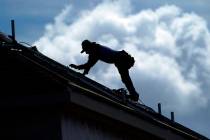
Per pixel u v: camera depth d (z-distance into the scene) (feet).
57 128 49.19
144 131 58.70
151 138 61.11
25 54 52.95
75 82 52.49
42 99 48.83
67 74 55.06
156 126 60.18
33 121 49.65
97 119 53.88
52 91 48.75
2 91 49.83
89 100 50.57
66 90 48.29
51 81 48.91
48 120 49.47
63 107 49.26
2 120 50.11
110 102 53.06
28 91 49.34
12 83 49.85
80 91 49.47
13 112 49.98
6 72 50.21
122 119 55.01
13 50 50.72
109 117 53.62
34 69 49.60
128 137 58.95
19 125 49.83
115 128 56.65
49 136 49.21
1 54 50.70
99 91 56.08
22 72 49.88
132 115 56.49
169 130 62.64
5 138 49.88
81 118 52.16
